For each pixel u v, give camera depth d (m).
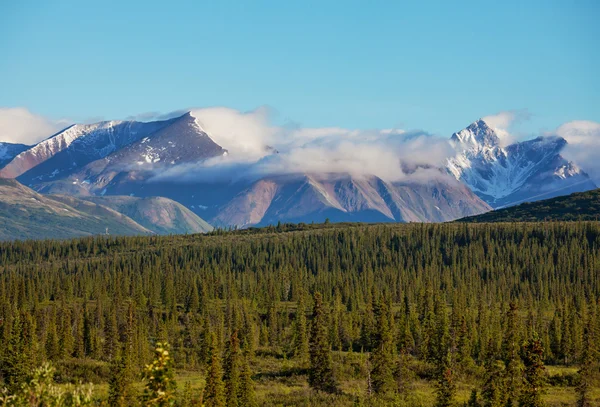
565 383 137.00
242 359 126.38
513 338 112.62
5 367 134.25
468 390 131.12
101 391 132.62
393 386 130.12
